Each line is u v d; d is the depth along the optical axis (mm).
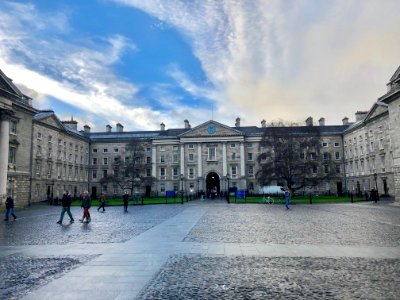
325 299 6355
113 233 16406
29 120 46562
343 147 78938
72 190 72125
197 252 11117
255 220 21953
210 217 24391
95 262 9789
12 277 8211
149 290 7047
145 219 23859
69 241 14039
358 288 7012
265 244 12555
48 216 28656
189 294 6750
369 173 64250
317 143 58625
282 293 6746
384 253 10711
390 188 56219
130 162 75875
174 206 40562
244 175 81312
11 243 13656
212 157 83000
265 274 8219
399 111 37656
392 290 6848
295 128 60219
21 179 44000
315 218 22922
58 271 8789
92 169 83688
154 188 84125
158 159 85062
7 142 37438
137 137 86312
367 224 18859
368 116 63688
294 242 12984
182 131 89000
